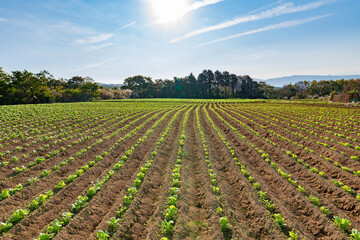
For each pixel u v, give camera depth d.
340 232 6.53
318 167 12.21
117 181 10.16
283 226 6.89
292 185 9.66
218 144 17.03
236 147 16.19
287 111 35.12
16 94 59.09
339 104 41.81
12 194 8.53
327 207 7.97
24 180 9.90
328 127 21.06
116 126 23.77
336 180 10.37
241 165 11.94
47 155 13.02
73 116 28.53
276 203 8.16
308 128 21.58
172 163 12.48
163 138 18.42
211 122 27.34
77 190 9.21
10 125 21.06
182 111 41.94
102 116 30.06
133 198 8.49
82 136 18.53
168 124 24.83
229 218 7.30
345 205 8.26
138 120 27.80
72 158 12.58
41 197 8.04
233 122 27.36
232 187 9.95
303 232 6.65
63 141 16.41
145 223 7.32
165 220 6.99
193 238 6.55
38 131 19.20
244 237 6.42
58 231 6.47
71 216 7.33
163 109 44.22
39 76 78.06
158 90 122.88
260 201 8.35
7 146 14.42
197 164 12.97
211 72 129.12
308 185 10.21
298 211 7.95
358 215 7.62
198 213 8.01
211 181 10.13
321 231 6.91
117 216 7.38
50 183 9.74
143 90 124.00
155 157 13.40
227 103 65.94
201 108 49.81
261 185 9.64
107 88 103.50
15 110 31.06
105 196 8.67
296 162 12.48
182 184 9.79
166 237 6.36
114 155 14.19
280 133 20.98
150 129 22.25
